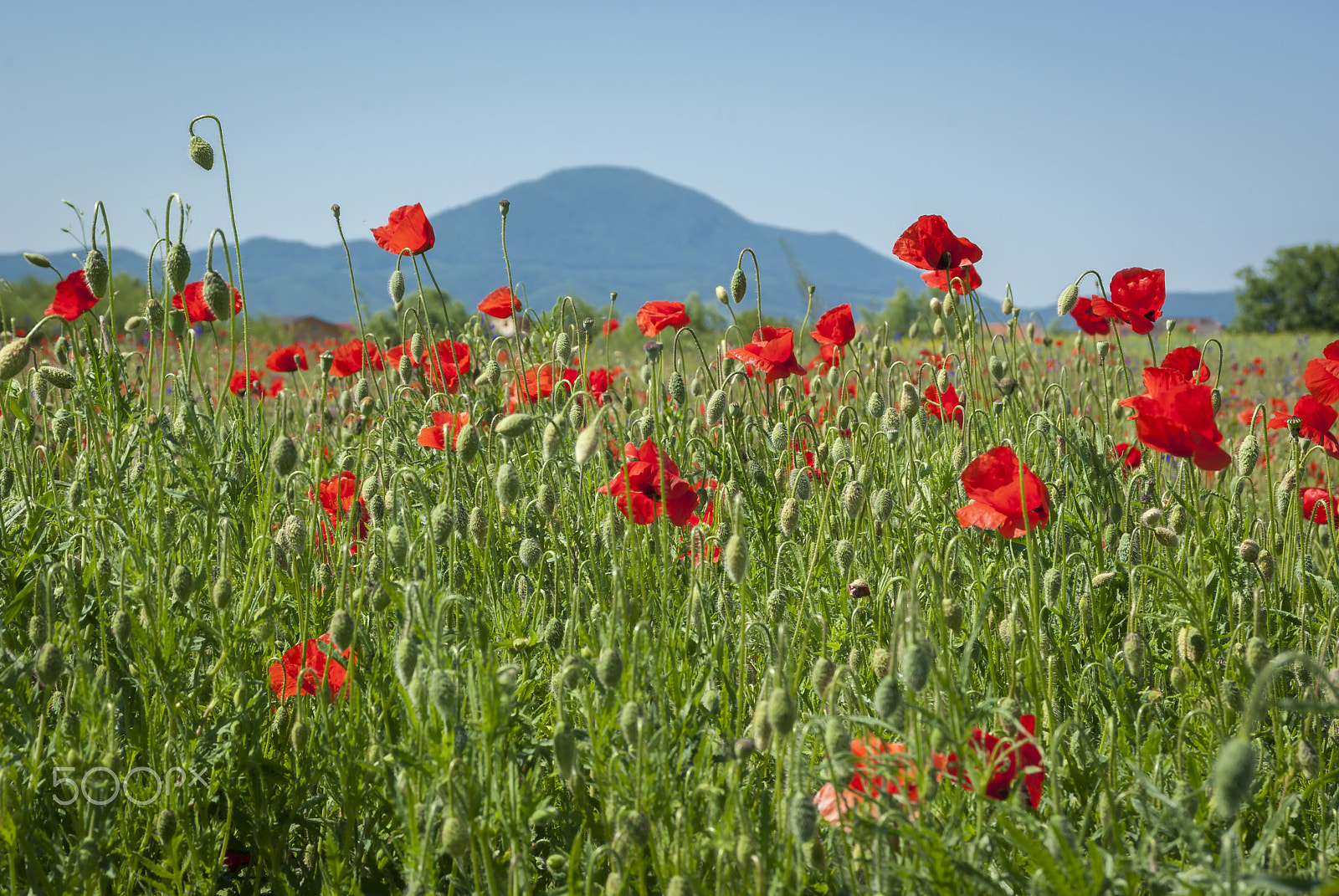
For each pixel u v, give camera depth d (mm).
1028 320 5316
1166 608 2877
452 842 1816
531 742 2166
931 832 1695
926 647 1785
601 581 2701
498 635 2535
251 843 2357
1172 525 3004
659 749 1970
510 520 3305
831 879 2039
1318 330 61031
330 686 2453
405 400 4488
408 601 2004
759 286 4055
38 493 3297
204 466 2803
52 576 2527
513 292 4395
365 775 2256
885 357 4762
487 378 3969
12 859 1960
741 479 3410
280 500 3188
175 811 2148
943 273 4188
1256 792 2309
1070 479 3533
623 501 2861
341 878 2137
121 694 2359
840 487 3461
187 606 2406
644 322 4215
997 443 3928
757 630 2592
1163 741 2438
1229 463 2498
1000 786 2012
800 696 2607
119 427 2783
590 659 2189
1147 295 3822
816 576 2977
